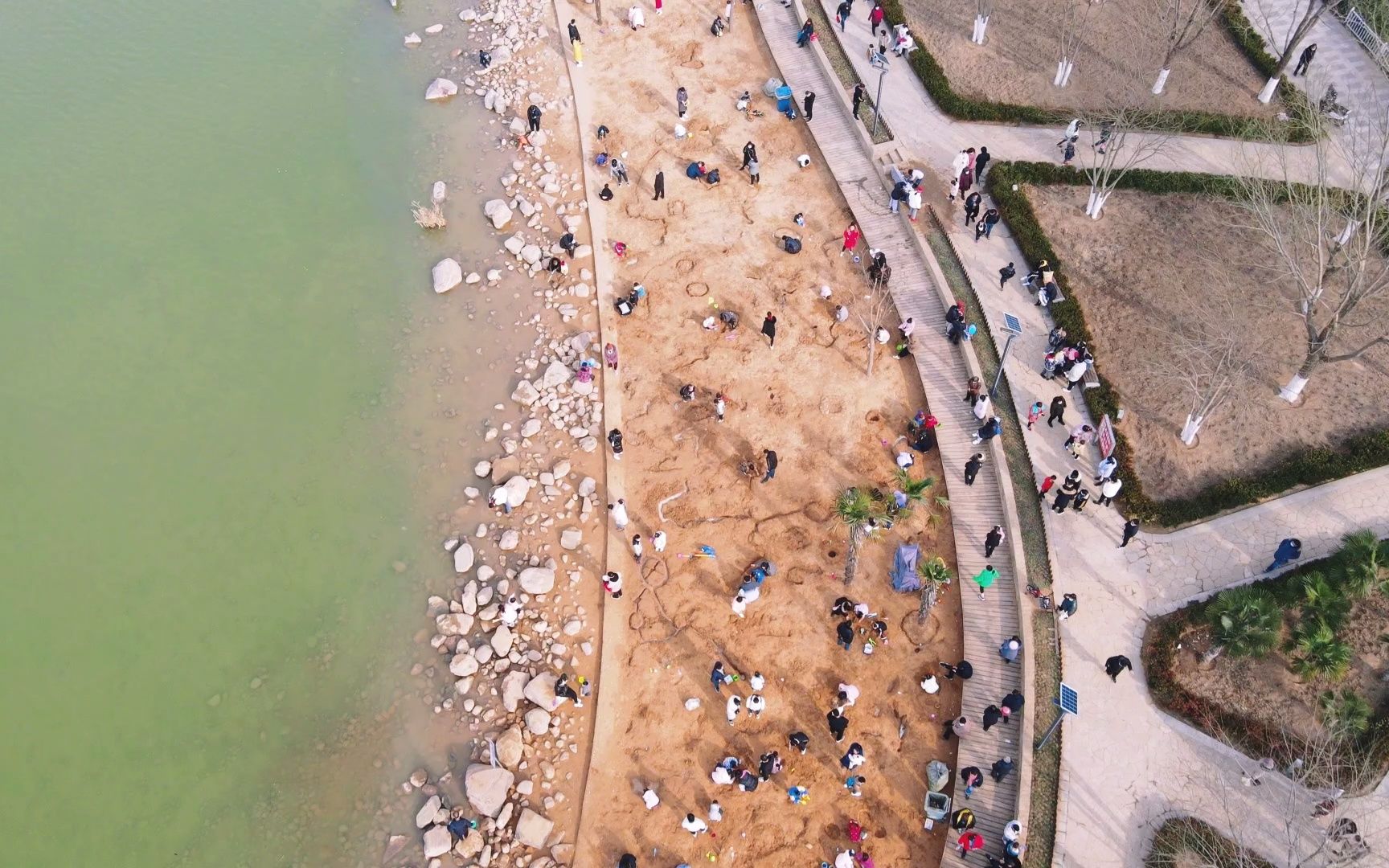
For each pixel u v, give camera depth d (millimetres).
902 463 34219
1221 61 45906
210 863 28734
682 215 43375
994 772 27719
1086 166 42312
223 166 47188
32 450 37625
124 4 55531
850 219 42469
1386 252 37406
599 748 29719
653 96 48438
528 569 33500
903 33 47094
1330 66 45000
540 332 40469
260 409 38688
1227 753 27703
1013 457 34250
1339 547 30984
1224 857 25656
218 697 31797
